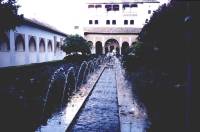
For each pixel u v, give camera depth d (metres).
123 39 54.25
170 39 8.93
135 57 16.08
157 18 9.69
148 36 11.84
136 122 6.66
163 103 8.01
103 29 55.34
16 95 9.20
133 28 55.84
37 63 27.23
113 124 7.36
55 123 6.79
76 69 18.45
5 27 13.41
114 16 56.97
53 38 36.41
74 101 9.69
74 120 7.55
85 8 56.88
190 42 4.80
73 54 31.53
